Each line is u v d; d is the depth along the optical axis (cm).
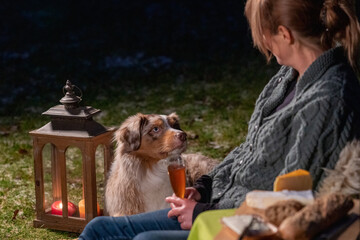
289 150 257
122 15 1691
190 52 1270
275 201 213
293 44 260
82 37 1459
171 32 1490
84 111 422
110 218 294
